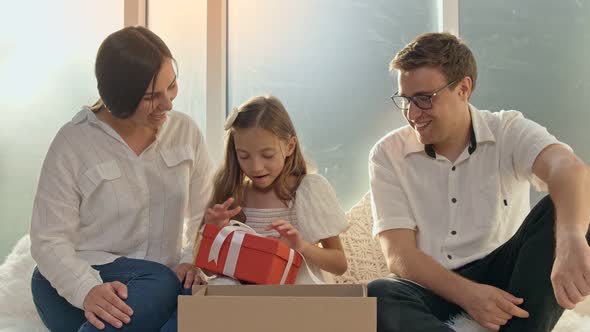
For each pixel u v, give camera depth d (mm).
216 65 2357
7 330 1864
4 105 2477
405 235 1833
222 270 1715
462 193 1844
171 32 2438
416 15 2303
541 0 2238
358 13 2348
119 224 1858
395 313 1548
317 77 2375
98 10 2445
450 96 1764
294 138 1993
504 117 1882
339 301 1337
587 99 2225
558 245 1481
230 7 2422
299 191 1969
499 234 1822
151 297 1661
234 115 1934
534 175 1763
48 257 1730
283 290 1509
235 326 1352
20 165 2479
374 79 2342
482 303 1543
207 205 1989
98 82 1769
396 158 1912
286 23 2393
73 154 1834
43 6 2465
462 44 1810
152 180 1903
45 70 2467
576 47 2227
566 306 1428
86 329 1594
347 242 2143
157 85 1737
